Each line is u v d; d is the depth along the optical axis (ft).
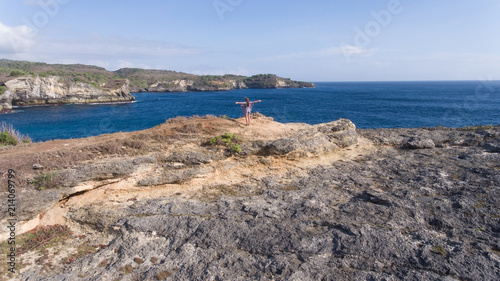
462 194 30.12
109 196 34.01
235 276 22.13
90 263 24.81
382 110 197.06
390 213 27.78
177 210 30.22
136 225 28.19
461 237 24.09
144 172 36.09
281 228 26.45
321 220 27.32
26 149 38.68
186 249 25.14
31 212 28.96
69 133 125.39
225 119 52.70
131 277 22.93
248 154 41.50
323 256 23.24
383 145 51.11
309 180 37.50
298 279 21.12
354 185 35.73
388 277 20.72
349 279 20.90
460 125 134.41
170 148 40.63
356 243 23.91
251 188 36.35
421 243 23.54
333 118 157.69
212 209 30.35
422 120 149.38
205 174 38.09
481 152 43.04
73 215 30.94
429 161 41.39
